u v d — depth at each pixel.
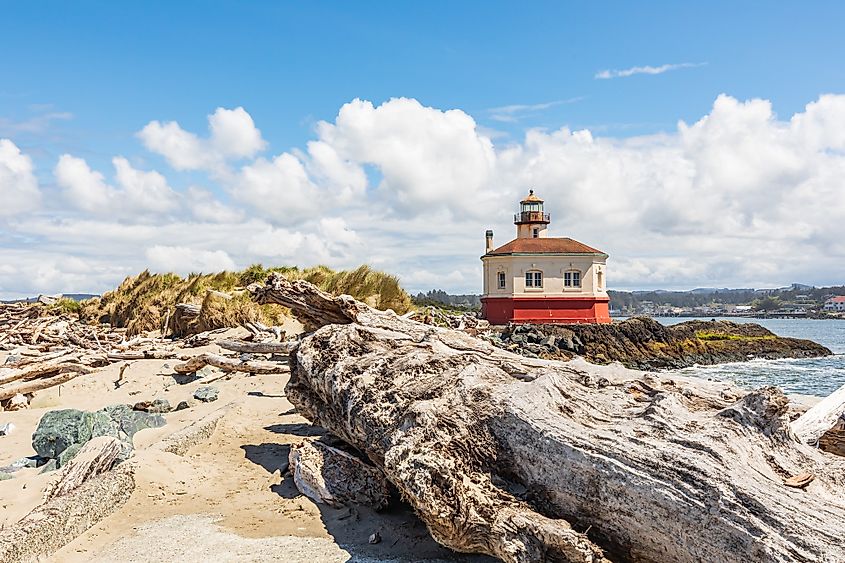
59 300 36.31
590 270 39.69
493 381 6.44
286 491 7.38
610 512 4.89
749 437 5.01
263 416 10.91
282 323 21.11
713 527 4.34
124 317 27.59
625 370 7.41
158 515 6.60
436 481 5.42
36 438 8.04
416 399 6.45
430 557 5.74
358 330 8.52
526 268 39.66
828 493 4.64
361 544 5.98
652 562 4.73
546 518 5.08
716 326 42.25
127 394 12.88
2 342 21.62
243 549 5.81
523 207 47.50
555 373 6.34
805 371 31.70
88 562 5.50
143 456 7.85
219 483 7.65
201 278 26.50
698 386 6.88
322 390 7.93
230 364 14.08
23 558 5.27
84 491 6.34
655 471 4.70
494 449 5.64
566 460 5.15
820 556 3.89
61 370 13.84
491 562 5.64
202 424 9.62
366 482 6.91
